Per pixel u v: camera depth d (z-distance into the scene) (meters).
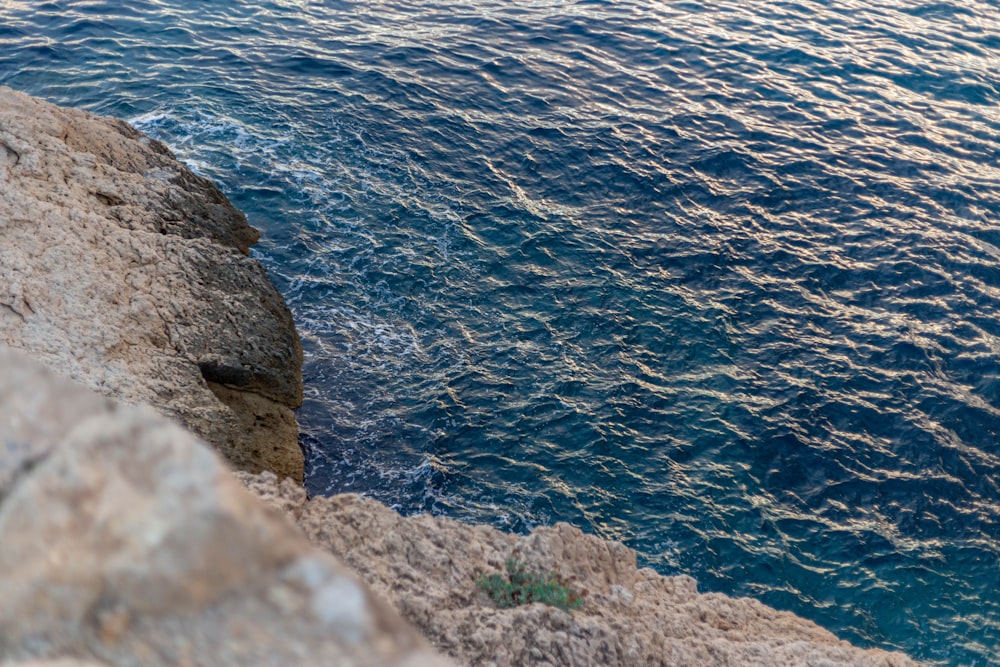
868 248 28.41
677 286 26.20
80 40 34.38
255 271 22.27
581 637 10.02
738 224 29.05
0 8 36.56
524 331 24.11
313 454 19.88
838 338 24.97
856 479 21.16
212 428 17.77
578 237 27.61
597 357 23.58
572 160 31.16
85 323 17.58
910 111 36.78
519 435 21.14
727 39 41.94
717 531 19.61
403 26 39.72
